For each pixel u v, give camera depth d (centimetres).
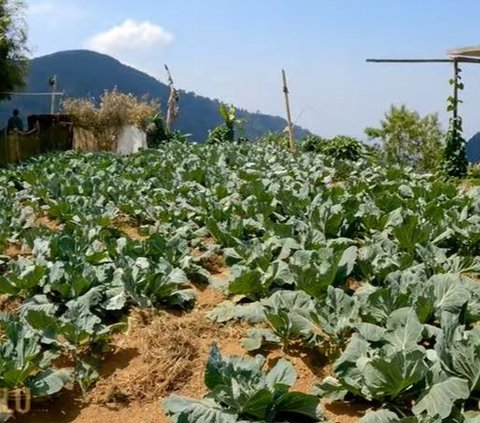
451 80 995
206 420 213
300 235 430
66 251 402
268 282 343
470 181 923
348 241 433
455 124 997
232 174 752
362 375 243
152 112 1709
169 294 353
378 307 291
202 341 310
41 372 262
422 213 500
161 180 728
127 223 573
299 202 552
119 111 1616
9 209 567
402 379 228
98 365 288
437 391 224
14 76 1457
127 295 353
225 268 430
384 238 421
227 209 546
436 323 297
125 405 262
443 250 387
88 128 1606
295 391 237
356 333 264
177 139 1720
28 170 862
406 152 1361
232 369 237
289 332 288
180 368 281
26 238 455
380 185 655
